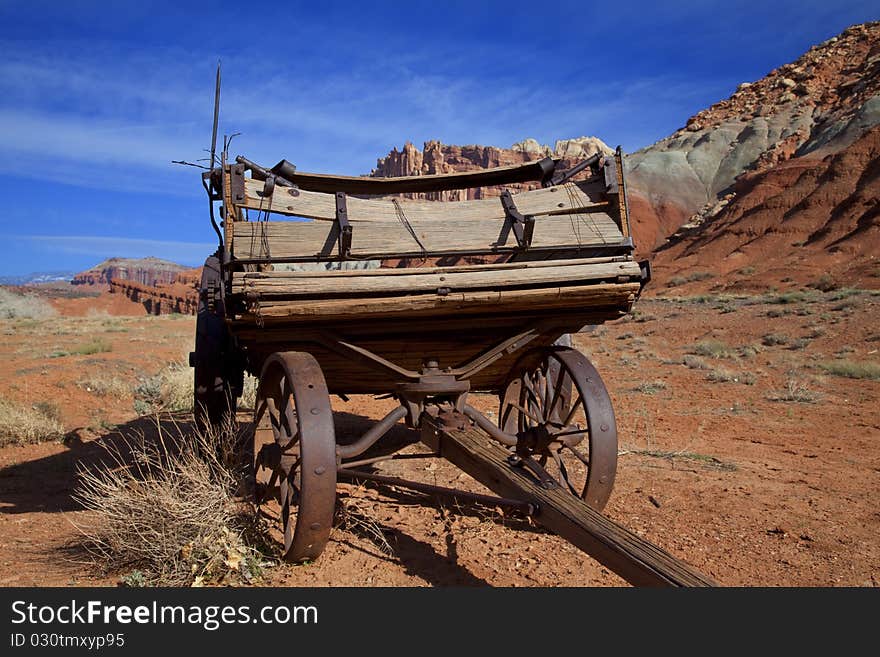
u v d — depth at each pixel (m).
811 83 137.75
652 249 114.00
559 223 4.71
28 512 5.63
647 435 8.97
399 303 4.35
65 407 10.83
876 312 25.31
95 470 6.91
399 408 5.10
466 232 4.59
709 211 102.94
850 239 63.66
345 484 6.21
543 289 4.52
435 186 5.64
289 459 4.54
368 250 4.40
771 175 92.19
